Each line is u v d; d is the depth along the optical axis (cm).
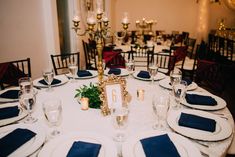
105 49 450
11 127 126
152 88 199
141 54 423
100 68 170
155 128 130
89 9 570
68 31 487
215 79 240
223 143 114
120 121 115
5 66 239
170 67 310
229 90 430
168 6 869
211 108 154
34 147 107
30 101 134
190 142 109
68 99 175
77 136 115
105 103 145
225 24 884
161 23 884
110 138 114
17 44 336
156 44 570
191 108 158
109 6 722
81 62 524
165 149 102
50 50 397
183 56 410
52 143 109
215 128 124
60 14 481
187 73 477
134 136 114
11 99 171
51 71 188
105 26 214
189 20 883
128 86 204
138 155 101
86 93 161
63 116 145
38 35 373
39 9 369
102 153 103
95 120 140
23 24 341
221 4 863
